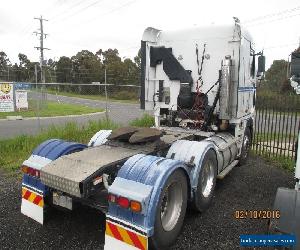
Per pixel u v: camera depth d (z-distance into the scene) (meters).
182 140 4.96
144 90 7.16
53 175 3.66
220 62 6.61
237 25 6.33
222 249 3.82
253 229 4.33
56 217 4.58
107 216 3.44
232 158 6.56
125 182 3.44
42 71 46.31
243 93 6.91
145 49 7.07
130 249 3.32
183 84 6.87
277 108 10.12
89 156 4.12
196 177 4.37
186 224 4.45
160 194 3.38
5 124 16.67
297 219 3.21
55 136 9.27
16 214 4.66
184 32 6.91
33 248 3.78
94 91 58.34
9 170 6.80
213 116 6.64
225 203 5.27
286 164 7.77
